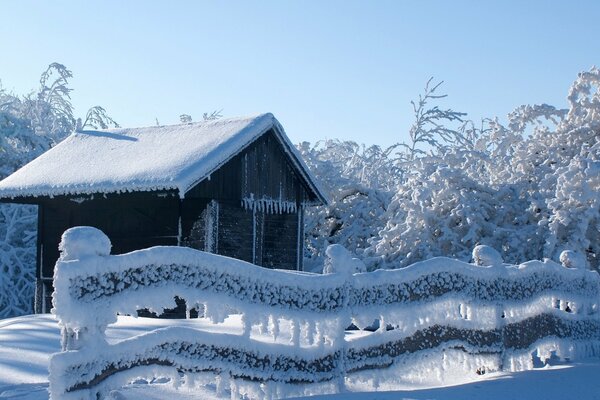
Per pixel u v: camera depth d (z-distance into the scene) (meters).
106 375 6.37
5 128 31.16
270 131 19.77
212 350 7.00
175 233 18.06
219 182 18.47
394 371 8.23
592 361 10.34
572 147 21.19
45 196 19.08
